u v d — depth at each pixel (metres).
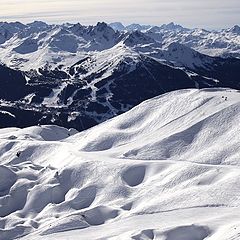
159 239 66.56
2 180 113.31
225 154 107.88
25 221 92.94
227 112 126.12
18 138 161.12
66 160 124.12
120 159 115.94
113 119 161.62
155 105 154.88
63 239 74.12
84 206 96.44
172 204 82.12
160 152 118.62
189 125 127.00
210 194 81.88
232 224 65.62
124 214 84.62
